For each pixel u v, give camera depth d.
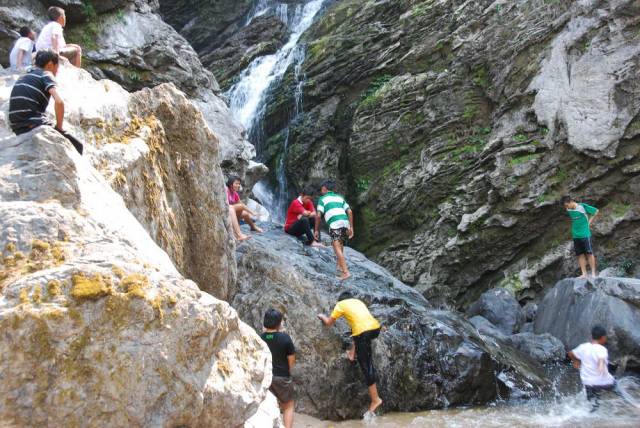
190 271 6.07
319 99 20.00
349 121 19.05
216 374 3.06
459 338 7.85
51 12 7.33
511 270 14.59
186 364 2.91
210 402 2.98
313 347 7.24
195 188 6.06
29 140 3.16
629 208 13.17
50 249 2.81
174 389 2.83
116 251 2.97
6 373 2.46
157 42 14.02
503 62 15.98
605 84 13.79
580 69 14.25
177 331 2.89
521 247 14.59
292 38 24.59
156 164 5.52
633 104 13.46
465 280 15.24
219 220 6.34
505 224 14.61
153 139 5.54
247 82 22.75
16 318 2.50
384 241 17.17
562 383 8.70
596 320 9.83
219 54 24.73
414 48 18.12
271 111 21.05
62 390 2.54
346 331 7.26
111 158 4.75
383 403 7.15
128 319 2.75
